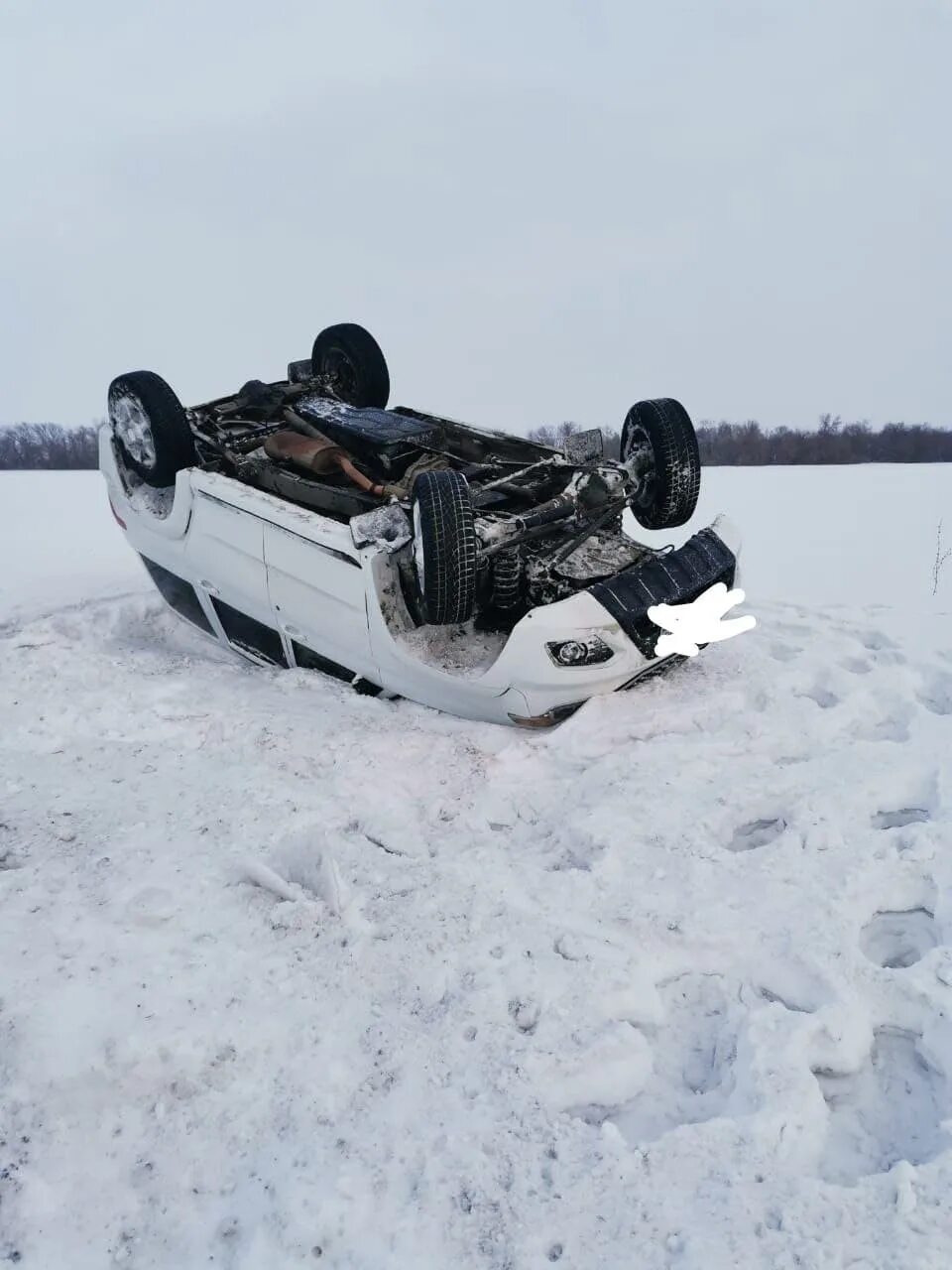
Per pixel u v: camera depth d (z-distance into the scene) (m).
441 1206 2.33
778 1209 2.28
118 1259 2.29
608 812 3.91
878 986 2.97
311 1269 2.23
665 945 3.18
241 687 5.41
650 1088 2.74
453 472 4.62
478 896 3.41
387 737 4.68
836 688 5.04
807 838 3.69
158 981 3.00
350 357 7.19
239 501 5.35
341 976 3.06
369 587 4.77
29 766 4.47
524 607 5.11
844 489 14.05
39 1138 2.52
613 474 5.43
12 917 3.29
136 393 5.89
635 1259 2.19
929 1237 2.21
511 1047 2.77
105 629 6.51
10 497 13.75
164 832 3.87
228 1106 2.63
